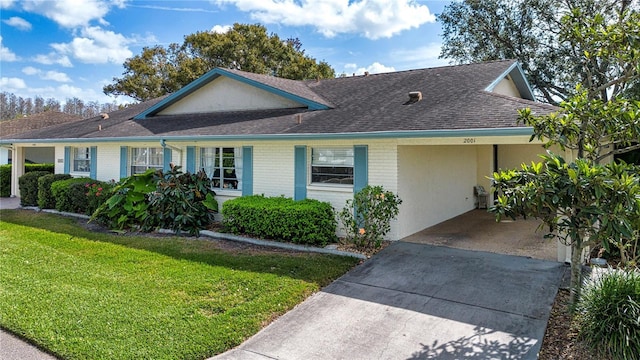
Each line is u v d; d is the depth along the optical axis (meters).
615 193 4.04
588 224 4.43
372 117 9.43
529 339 4.62
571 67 19.42
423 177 10.42
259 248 8.62
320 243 8.71
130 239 9.48
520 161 14.59
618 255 7.14
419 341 4.67
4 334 4.74
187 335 4.70
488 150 14.38
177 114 14.99
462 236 9.63
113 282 6.42
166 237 9.75
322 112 11.10
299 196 10.16
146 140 11.78
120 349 4.34
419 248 8.48
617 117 4.87
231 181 11.43
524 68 21.83
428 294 6.01
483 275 6.73
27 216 12.67
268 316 5.30
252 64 31.72
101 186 12.01
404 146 9.28
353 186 9.38
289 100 12.53
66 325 4.86
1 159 23.98
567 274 6.65
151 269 7.12
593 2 15.70
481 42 22.97
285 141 10.33
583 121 5.09
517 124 6.09
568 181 4.26
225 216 9.88
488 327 4.95
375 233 8.47
